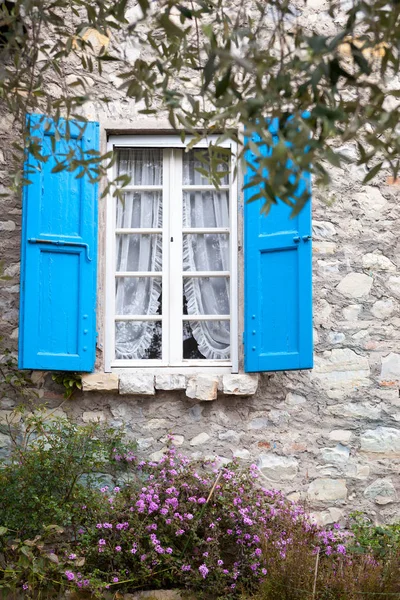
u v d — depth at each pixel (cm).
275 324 605
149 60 645
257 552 527
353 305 628
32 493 539
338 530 584
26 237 609
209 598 529
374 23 311
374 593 489
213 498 564
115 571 533
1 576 529
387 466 604
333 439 608
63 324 606
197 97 646
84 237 618
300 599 486
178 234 651
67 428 574
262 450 606
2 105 639
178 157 663
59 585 521
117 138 654
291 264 609
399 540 554
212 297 645
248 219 624
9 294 624
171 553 535
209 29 336
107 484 595
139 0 345
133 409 612
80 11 648
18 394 612
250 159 629
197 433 609
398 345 622
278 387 615
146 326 641
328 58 322
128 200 659
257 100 306
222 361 629
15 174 417
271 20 630
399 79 640
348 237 637
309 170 295
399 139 313
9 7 530
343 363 619
